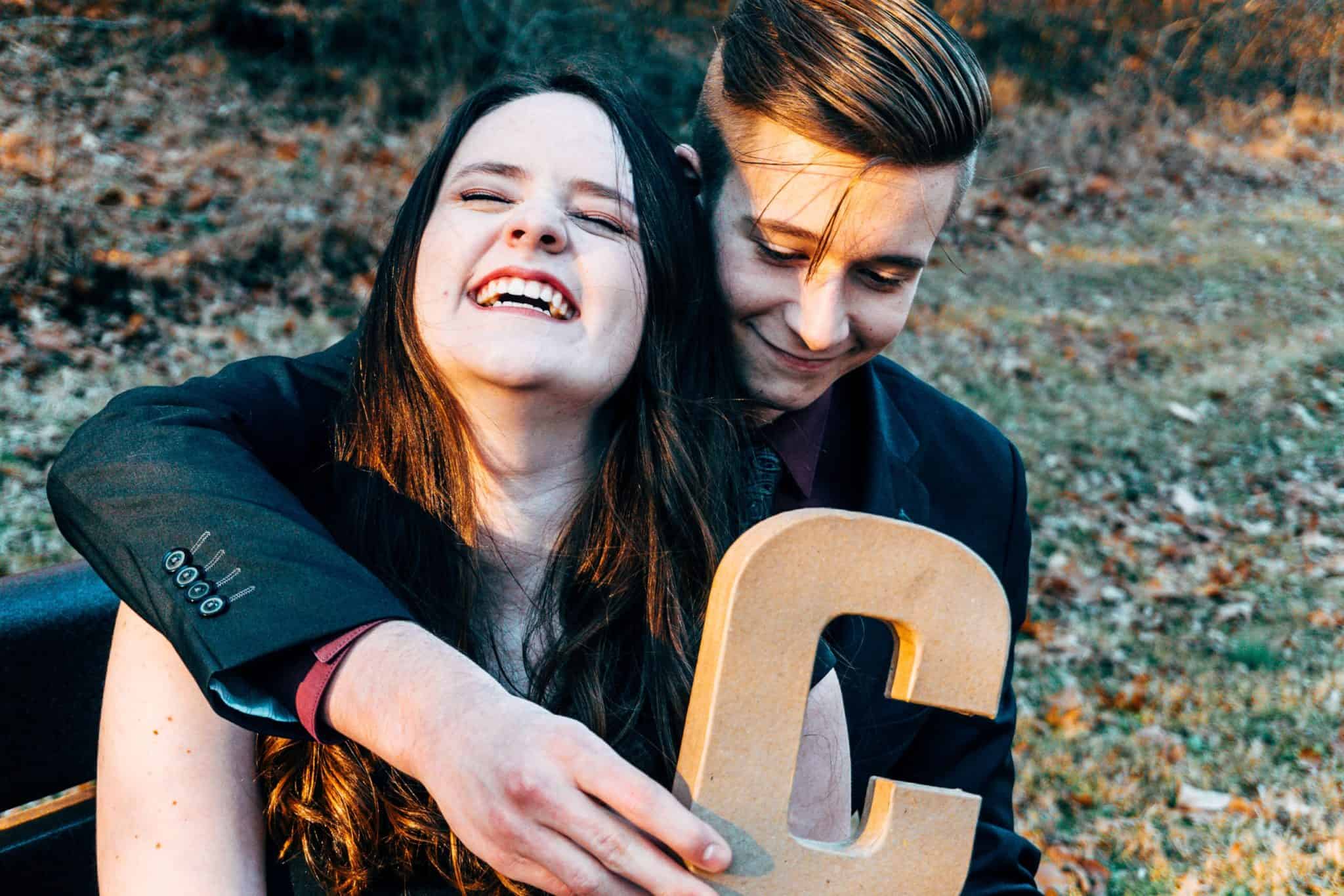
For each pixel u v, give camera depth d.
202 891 1.15
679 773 0.90
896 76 1.36
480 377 1.15
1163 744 4.07
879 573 0.90
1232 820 3.62
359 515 1.29
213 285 6.28
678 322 1.35
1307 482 6.66
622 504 1.30
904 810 0.94
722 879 0.88
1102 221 11.60
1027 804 3.63
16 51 8.16
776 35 1.42
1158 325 9.07
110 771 1.19
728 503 1.41
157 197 6.98
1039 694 4.37
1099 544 5.74
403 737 0.87
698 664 0.90
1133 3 13.88
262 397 1.41
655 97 9.58
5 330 5.32
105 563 1.11
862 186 1.38
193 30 8.98
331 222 7.11
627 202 1.25
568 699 1.24
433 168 1.27
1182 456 6.85
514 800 0.79
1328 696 4.50
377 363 1.30
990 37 13.81
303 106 8.73
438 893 1.21
